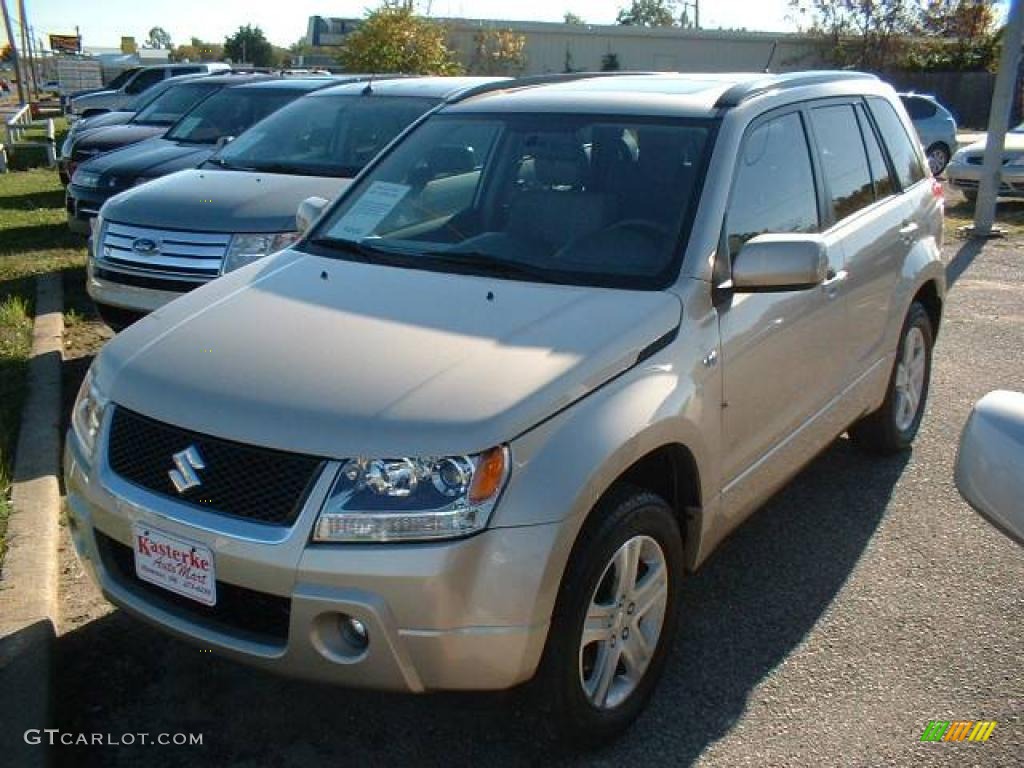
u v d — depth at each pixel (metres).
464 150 4.24
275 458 2.76
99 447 3.12
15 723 3.05
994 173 12.22
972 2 35.19
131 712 3.32
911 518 4.76
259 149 7.68
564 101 4.22
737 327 3.54
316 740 3.21
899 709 3.36
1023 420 2.84
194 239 6.32
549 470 2.75
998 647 3.71
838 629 3.83
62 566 4.13
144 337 3.37
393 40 22.73
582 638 2.93
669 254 3.49
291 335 3.21
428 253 3.84
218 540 2.76
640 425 2.97
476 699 3.38
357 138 7.50
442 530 2.64
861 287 4.50
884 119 5.19
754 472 3.80
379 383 2.88
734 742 3.20
